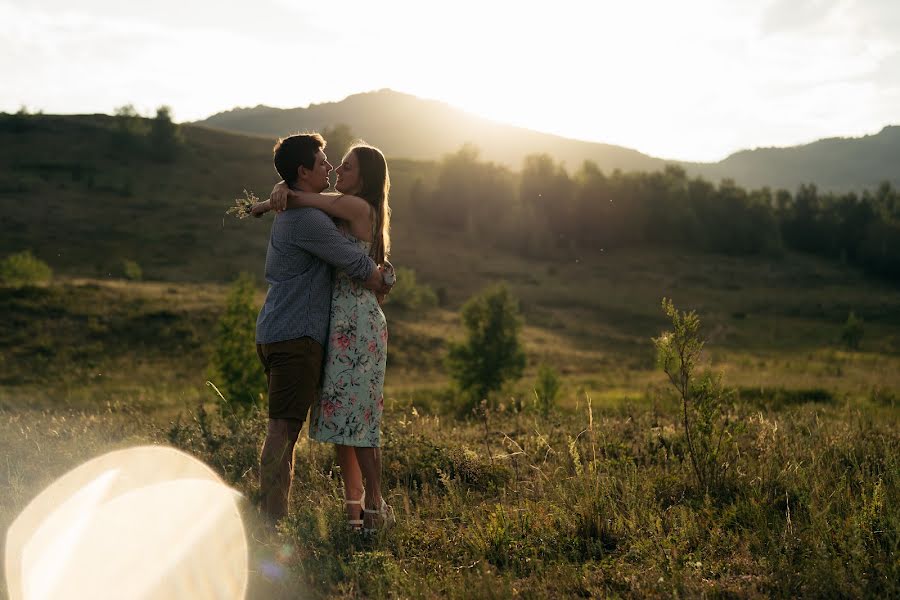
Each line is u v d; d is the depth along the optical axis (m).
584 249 121.81
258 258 77.69
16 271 48.16
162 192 104.00
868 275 122.69
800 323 76.12
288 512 3.70
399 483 4.61
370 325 3.77
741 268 118.56
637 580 2.90
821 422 6.03
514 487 4.38
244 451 4.76
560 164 127.06
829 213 142.00
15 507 3.61
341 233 3.73
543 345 52.44
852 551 2.95
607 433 5.70
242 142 141.75
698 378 4.50
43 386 31.86
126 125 123.62
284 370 3.64
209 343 39.97
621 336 61.22
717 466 4.28
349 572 3.03
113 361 36.47
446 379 39.09
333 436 3.69
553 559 3.20
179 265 72.38
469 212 118.00
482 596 2.79
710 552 3.25
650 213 129.50
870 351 54.41
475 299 28.77
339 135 112.31
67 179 103.31
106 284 49.88
